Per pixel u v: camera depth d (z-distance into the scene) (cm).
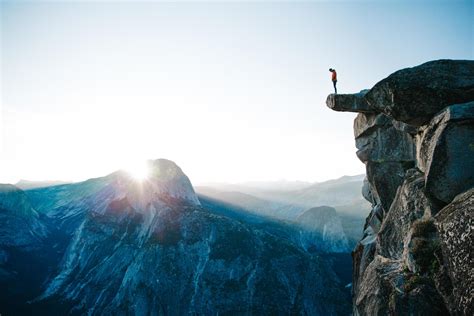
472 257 983
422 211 1503
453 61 1471
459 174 1256
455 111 1285
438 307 1141
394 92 1510
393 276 1379
